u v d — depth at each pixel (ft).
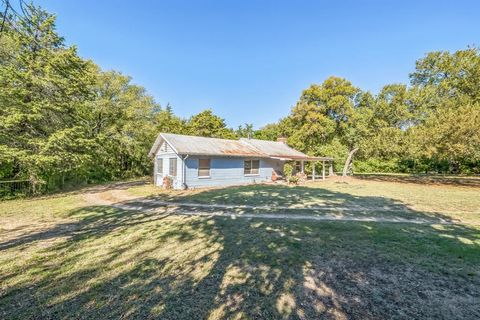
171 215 27.71
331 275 12.97
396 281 12.28
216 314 9.60
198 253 16.22
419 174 101.14
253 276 12.89
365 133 81.41
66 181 60.49
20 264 14.46
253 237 19.61
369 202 35.55
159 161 63.05
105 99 69.87
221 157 59.77
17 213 29.22
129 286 11.87
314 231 21.13
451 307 10.04
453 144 55.57
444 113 60.29
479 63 70.95
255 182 67.36
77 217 27.04
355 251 16.37
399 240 18.57
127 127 73.61
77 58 48.96
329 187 55.47
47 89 46.62
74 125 50.24
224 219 25.66
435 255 15.57
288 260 14.96
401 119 77.36
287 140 96.48
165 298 10.78
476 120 52.19
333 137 94.53
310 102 95.61
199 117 119.44
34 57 45.09
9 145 42.01
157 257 15.56
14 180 44.16
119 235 20.33
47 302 10.49
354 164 114.01
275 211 29.53
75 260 15.07
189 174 53.93
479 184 63.41
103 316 9.47
